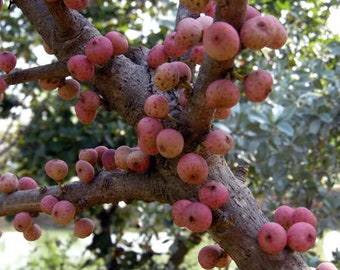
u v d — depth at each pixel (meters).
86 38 0.75
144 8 2.15
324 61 1.85
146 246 2.03
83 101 0.74
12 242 3.19
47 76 0.77
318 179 1.78
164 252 2.03
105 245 2.06
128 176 0.71
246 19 0.57
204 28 0.63
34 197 0.77
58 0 0.71
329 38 1.88
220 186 0.63
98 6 2.10
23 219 0.77
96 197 0.72
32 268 2.64
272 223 0.63
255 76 0.57
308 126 1.64
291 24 1.89
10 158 2.49
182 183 0.67
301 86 1.64
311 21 1.89
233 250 0.65
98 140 1.95
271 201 1.66
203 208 0.62
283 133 1.62
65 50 0.76
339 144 1.76
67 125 2.06
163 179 0.68
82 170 0.72
